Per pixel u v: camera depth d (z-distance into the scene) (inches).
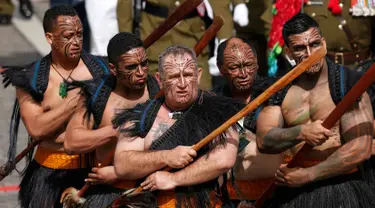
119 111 472.1
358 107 469.1
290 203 487.5
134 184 480.1
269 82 508.1
